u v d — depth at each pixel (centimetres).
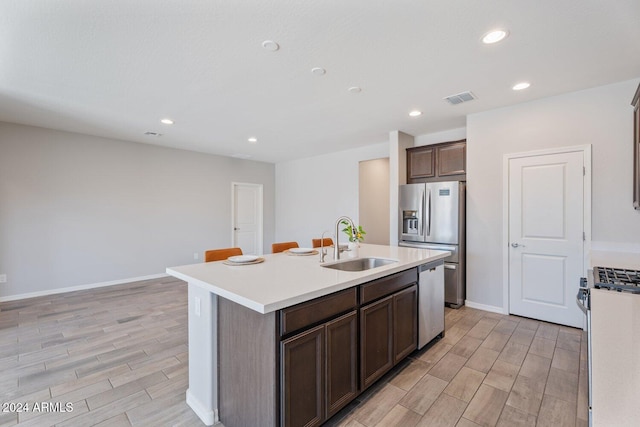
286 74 262
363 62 242
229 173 655
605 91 285
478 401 192
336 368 172
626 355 85
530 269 330
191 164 594
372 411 183
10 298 409
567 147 304
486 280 362
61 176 449
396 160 450
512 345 270
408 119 393
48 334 298
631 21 189
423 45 218
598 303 127
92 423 175
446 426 171
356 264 271
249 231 702
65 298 419
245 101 328
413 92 303
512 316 341
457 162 412
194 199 599
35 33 200
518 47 221
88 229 474
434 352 257
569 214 305
